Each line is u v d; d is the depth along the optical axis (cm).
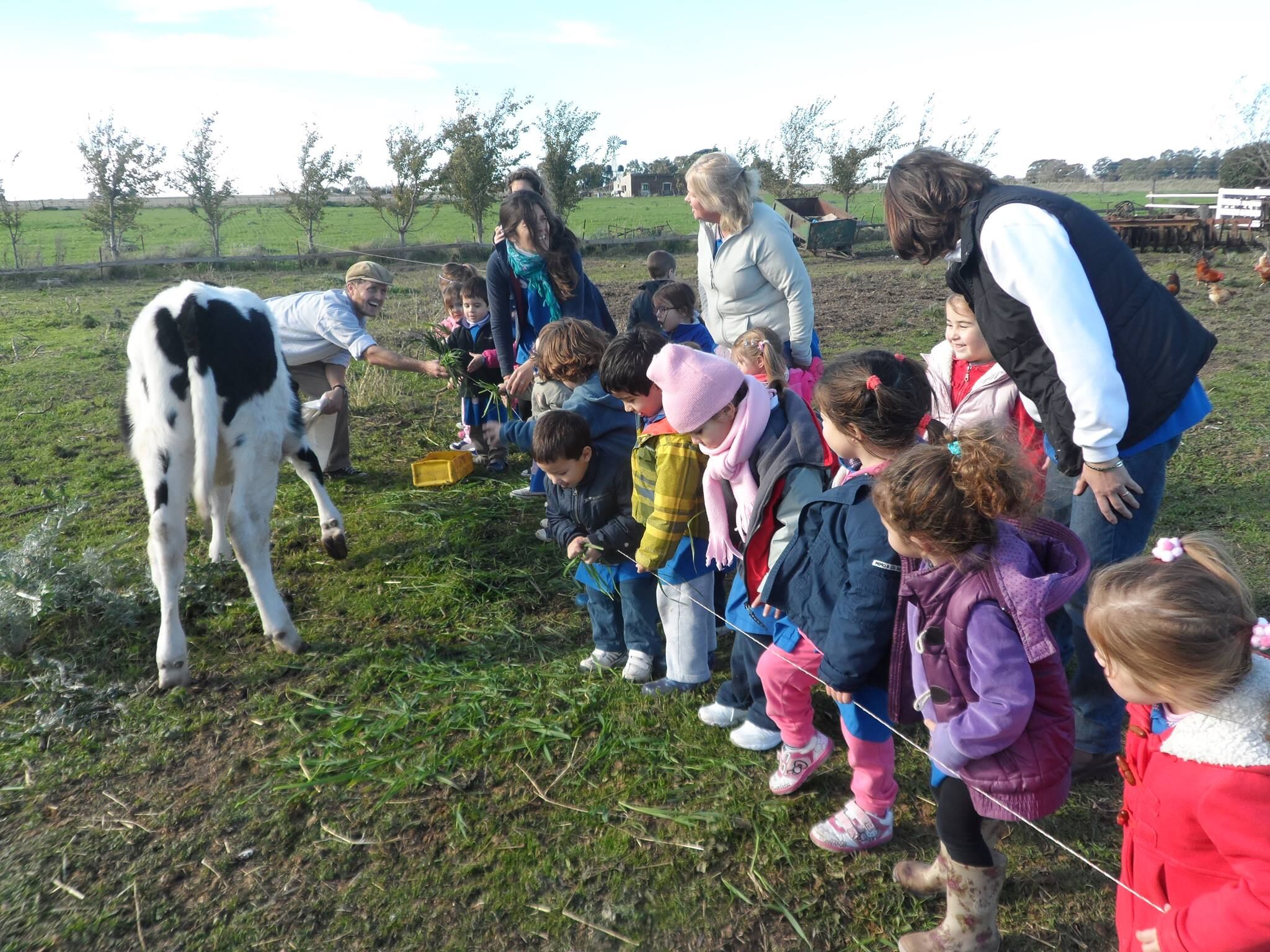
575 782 298
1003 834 272
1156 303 249
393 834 277
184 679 352
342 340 555
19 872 264
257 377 370
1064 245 235
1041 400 252
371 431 705
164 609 350
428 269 1912
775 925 244
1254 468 564
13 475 587
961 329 296
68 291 1554
